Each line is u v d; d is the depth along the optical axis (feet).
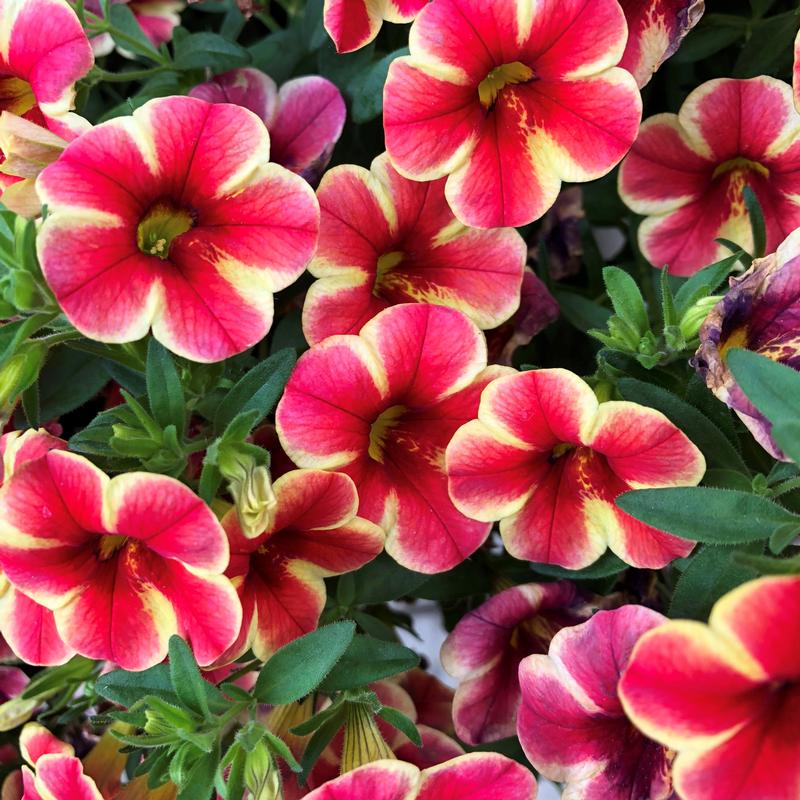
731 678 0.37
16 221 0.46
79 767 0.50
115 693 0.48
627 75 0.48
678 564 0.50
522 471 0.50
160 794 0.51
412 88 0.48
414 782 0.45
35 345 0.47
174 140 0.45
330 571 0.50
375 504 0.50
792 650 0.36
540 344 0.63
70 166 0.44
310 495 0.47
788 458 0.43
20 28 0.50
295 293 0.57
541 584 0.52
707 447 0.48
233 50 0.58
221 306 0.46
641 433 0.47
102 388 0.58
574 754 0.47
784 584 0.36
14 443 0.47
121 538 0.47
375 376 0.48
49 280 0.43
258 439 0.51
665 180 0.56
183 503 0.43
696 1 0.50
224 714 0.47
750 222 0.56
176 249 0.46
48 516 0.44
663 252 0.58
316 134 0.56
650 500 0.45
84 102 0.57
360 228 0.50
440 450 0.51
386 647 0.49
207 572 0.44
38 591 0.45
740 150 0.55
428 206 0.51
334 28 0.50
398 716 0.49
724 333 0.47
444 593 0.56
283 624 0.49
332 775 0.51
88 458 0.48
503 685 0.53
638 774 0.46
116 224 0.45
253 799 0.45
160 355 0.47
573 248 0.64
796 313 0.45
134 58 0.66
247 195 0.46
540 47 0.48
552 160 0.50
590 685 0.46
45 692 0.54
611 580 0.54
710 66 0.64
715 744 0.37
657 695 0.37
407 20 0.50
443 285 0.52
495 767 0.47
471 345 0.49
